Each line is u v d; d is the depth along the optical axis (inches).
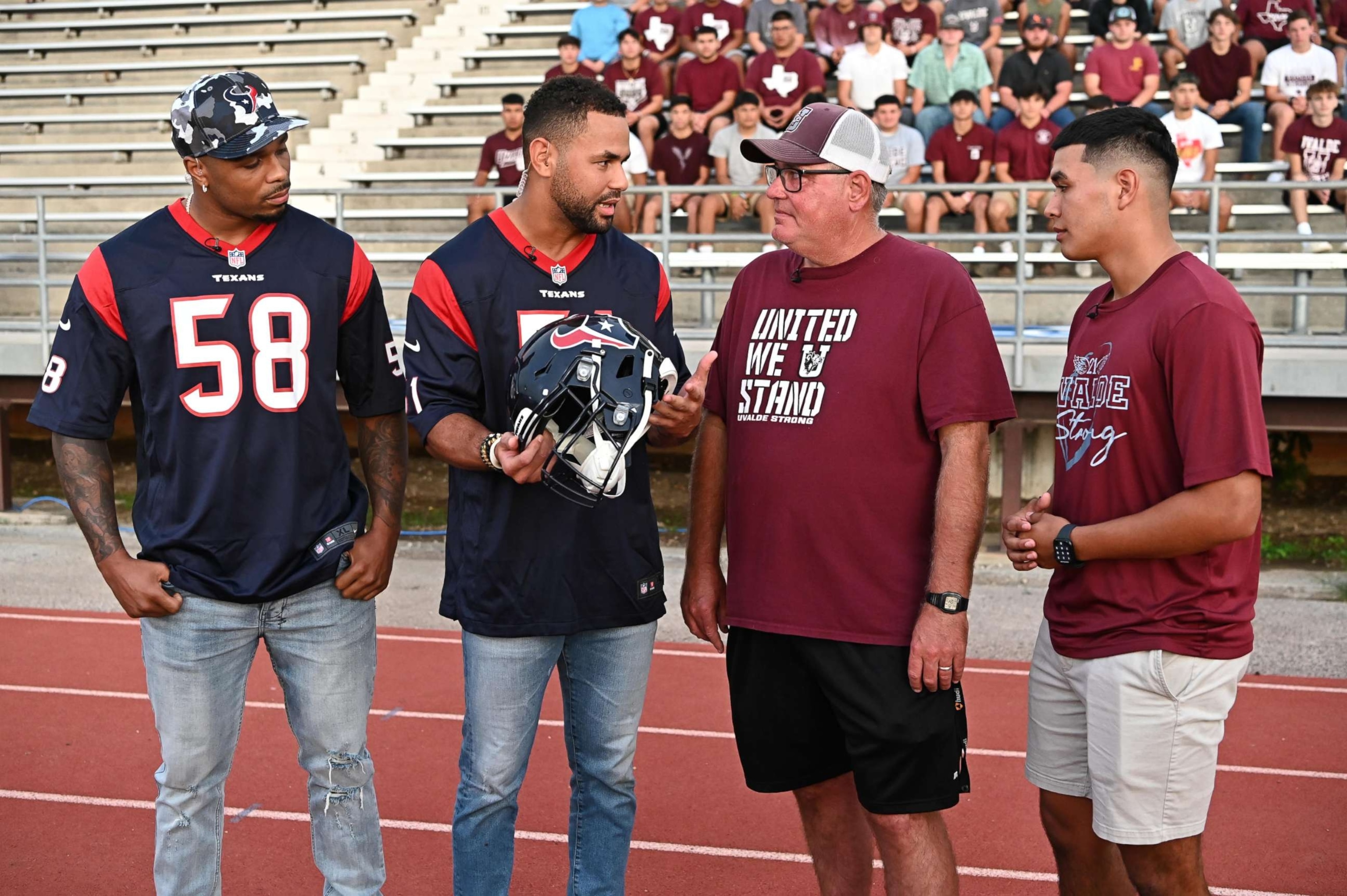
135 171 503.5
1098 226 102.5
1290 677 218.1
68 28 581.9
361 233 390.0
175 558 105.8
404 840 151.9
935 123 382.9
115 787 168.2
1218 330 95.0
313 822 114.6
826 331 106.8
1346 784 169.9
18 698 207.2
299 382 107.7
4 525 343.3
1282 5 406.9
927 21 414.9
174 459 105.8
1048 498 105.5
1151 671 98.3
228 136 99.7
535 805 162.1
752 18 431.5
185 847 109.1
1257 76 409.4
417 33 553.0
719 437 117.6
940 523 103.2
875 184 106.5
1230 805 162.7
